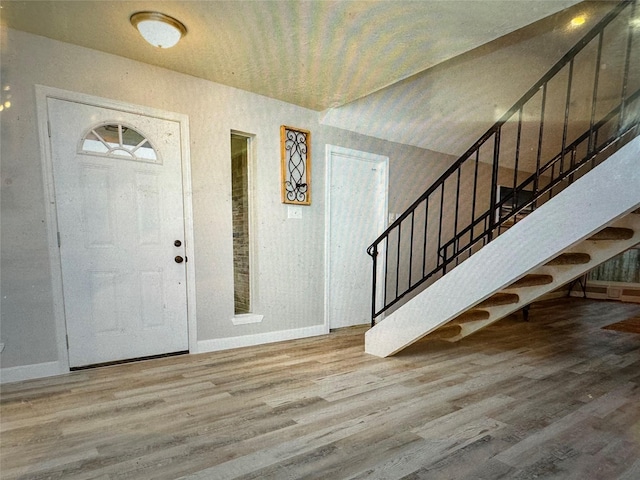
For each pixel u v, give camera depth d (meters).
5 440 1.59
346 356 2.87
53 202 2.31
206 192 2.89
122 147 2.54
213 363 2.66
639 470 1.38
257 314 3.22
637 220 2.40
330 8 1.90
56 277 2.34
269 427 1.72
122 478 1.34
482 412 1.88
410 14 1.96
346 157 3.78
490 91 3.81
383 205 4.07
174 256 2.78
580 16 2.79
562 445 1.56
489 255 2.24
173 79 2.70
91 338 2.48
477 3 1.85
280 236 3.31
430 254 4.64
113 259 2.54
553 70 2.15
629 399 2.05
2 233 2.17
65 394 2.08
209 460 1.45
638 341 3.37
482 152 4.90
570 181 2.53
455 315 2.42
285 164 3.26
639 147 1.67
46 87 2.25
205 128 2.86
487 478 1.33
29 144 2.23
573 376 2.43
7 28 2.11
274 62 2.52
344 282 3.86
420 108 3.94
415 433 1.66
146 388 2.18
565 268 2.76
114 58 2.46
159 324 2.74
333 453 1.50
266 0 1.81
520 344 3.25
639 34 2.96
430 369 2.55
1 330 2.20
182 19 1.99
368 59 2.48
